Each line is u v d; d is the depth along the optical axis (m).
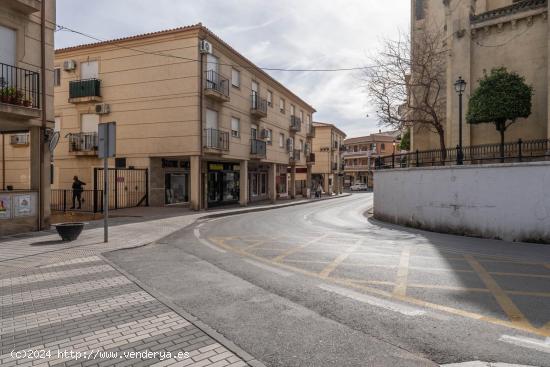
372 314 4.36
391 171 15.44
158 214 16.55
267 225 14.03
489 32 17.03
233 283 5.67
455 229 11.74
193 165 18.80
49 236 9.95
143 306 4.59
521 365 3.13
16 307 4.55
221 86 20.70
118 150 20.22
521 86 13.70
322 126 48.72
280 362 3.18
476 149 16.05
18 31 10.48
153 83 19.41
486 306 4.65
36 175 11.00
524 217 10.12
